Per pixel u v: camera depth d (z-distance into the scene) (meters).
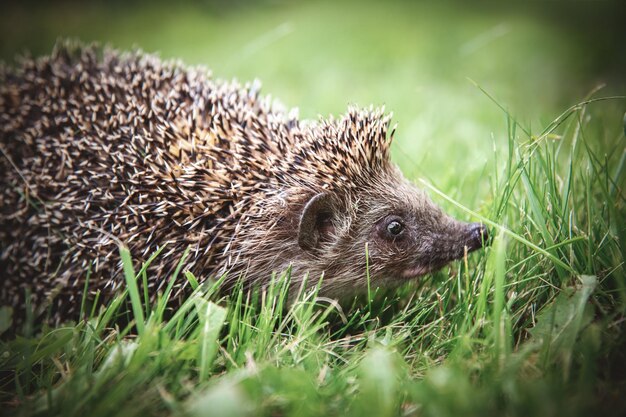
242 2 1.75
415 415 0.54
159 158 0.61
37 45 1.21
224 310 0.57
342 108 0.81
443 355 0.57
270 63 1.11
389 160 0.64
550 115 0.77
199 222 0.60
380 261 0.62
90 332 0.58
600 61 1.12
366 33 1.44
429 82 1.00
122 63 0.65
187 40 1.35
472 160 0.69
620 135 0.66
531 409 0.53
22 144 0.62
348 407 0.54
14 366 0.57
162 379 0.55
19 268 0.61
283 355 0.57
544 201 0.59
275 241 0.61
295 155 0.61
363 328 0.60
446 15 1.79
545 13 1.83
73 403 0.54
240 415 0.53
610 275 0.58
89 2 1.65
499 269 0.56
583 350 0.55
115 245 0.60
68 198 0.61
